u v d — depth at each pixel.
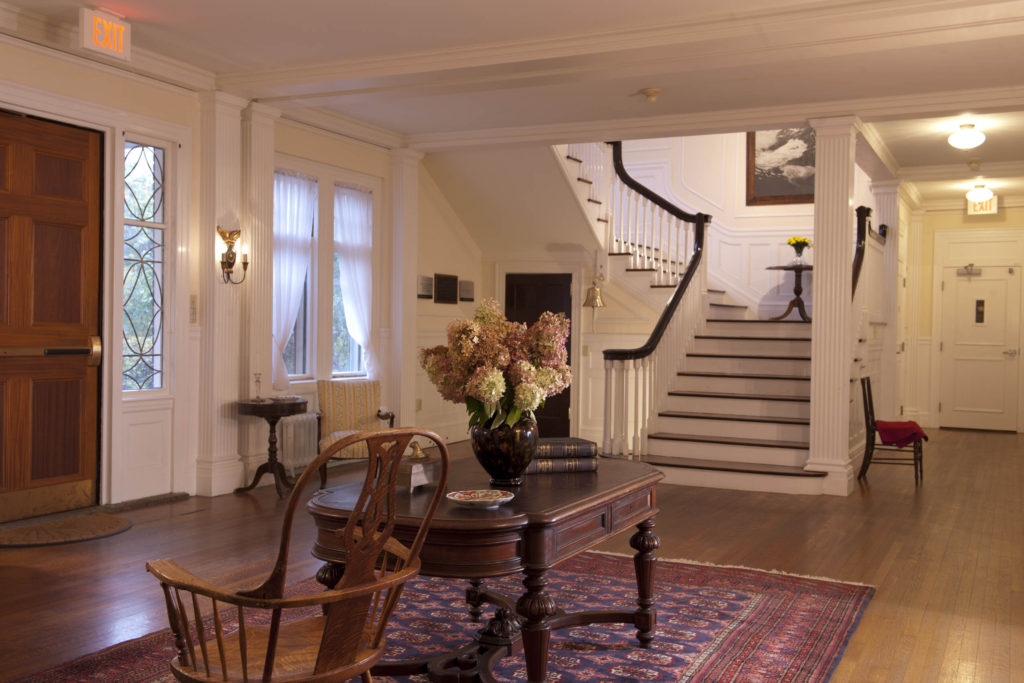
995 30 4.89
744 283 11.09
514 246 10.01
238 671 2.16
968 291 11.88
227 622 3.74
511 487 3.16
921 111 6.70
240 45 5.71
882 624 3.89
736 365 8.63
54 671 3.18
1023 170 9.35
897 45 5.12
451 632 3.67
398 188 8.43
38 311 5.47
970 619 3.96
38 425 5.49
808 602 4.16
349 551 2.15
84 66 5.62
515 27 5.30
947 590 4.41
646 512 3.52
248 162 6.68
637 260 9.74
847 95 6.71
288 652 2.31
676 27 5.14
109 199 5.82
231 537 5.21
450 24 5.26
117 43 5.08
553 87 6.52
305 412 6.64
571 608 4.02
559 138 7.85
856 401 8.10
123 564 4.61
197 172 6.43
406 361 8.48
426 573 2.68
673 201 11.47
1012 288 11.66
